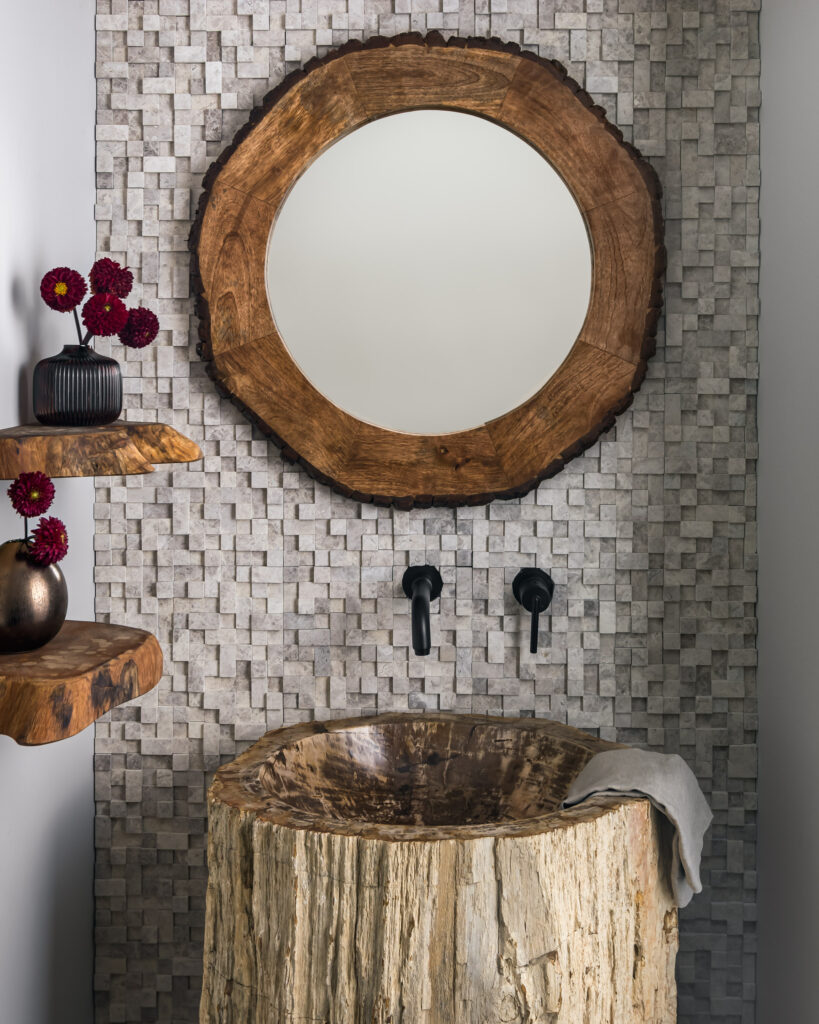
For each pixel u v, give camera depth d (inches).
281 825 51.4
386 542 74.2
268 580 74.6
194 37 72.8
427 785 68.5
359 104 70.4
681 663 73.9
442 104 70.3
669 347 72.8
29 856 62.1
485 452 71.9
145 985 75.4
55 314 66.0
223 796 55.7
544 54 71.8
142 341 61.9
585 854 52.1
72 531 70.2
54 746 66.8
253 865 52.2
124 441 54.0
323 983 50.5
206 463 74.4
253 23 72.4
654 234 70.1
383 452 72.1
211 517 74.6
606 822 53.4
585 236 71.1
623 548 73.7
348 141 71.6
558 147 70.2
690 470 73.2
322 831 50.6
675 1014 61.2
